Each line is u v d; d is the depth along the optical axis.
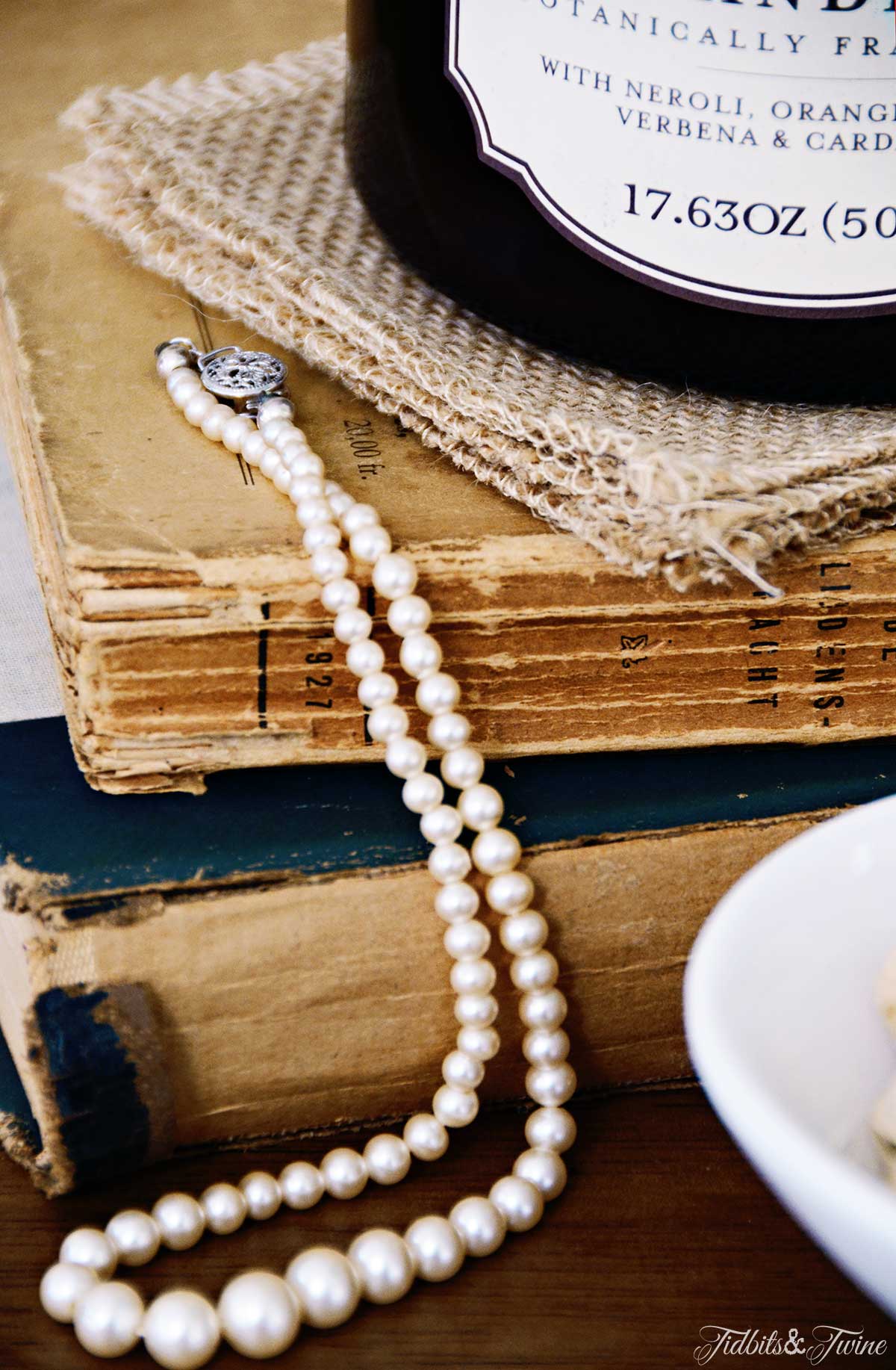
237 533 0.26
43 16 0.41
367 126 0.29
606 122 0.26
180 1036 0.26
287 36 0.40
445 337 0.28
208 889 0.25
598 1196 0.26
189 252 0.31
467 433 0.27
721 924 0.22
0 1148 0.27
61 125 0.36
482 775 0.27
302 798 0.27
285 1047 0.26
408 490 0.27
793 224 0.26
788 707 0.27
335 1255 0.25
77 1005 0.25
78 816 0.26
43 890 0.25
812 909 0.22
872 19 0.25
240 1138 0.27
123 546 0.26
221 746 0.27
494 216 0.27
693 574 0.26
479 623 0.26
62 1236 0.26
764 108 0.25
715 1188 0.26
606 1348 0.24
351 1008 0.26
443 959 0.26
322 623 0.26
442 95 0.27
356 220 0.31
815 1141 0.20
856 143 0.25
